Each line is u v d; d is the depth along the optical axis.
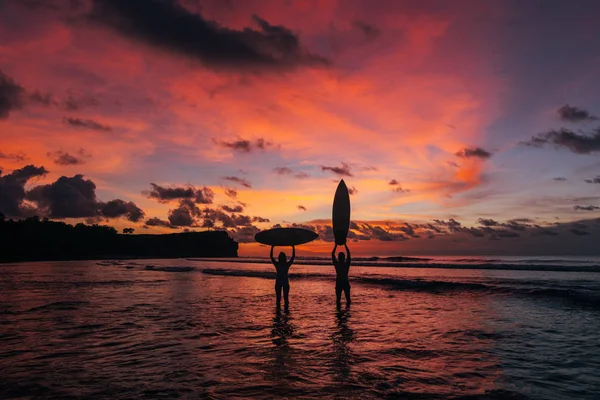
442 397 4.16
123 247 150.50
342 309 11.14
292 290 16.83
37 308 11.20
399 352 6.23
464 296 14.11
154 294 15.11
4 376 4.91
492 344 6.80
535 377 4.90
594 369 5.25
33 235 122.62
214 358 5.84
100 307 11.45
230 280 22.48
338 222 11.91
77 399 4.08
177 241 166.50
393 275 25.94
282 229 11.70
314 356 5.96
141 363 5.54
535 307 11.27
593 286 16.41
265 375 4.96
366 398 4.11
